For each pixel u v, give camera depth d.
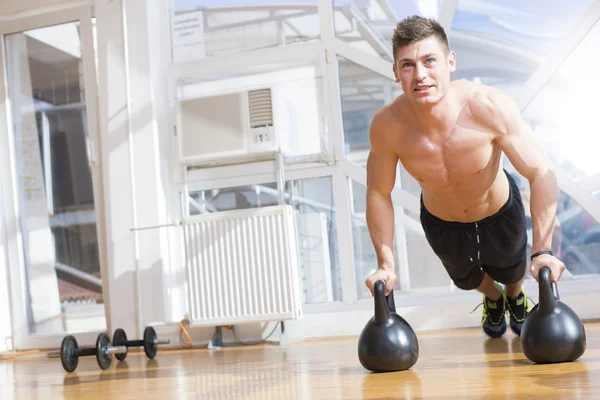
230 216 3.87
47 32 4.75
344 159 4.11
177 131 4.12
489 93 2.18
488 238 2.62
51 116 4.73
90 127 4.57
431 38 1.98
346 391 1.71
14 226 4.78
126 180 4.32
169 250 4.30
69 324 4.64
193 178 4.35
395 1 4.10
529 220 3.89
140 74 4.36
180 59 4.45
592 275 3.75
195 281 3.91
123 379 2.69
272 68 4.27
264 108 4.00
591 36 3.76
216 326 4.05
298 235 4.17
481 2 3.95
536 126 3.85
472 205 2.48
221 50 4.39
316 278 4.14
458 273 2.82
